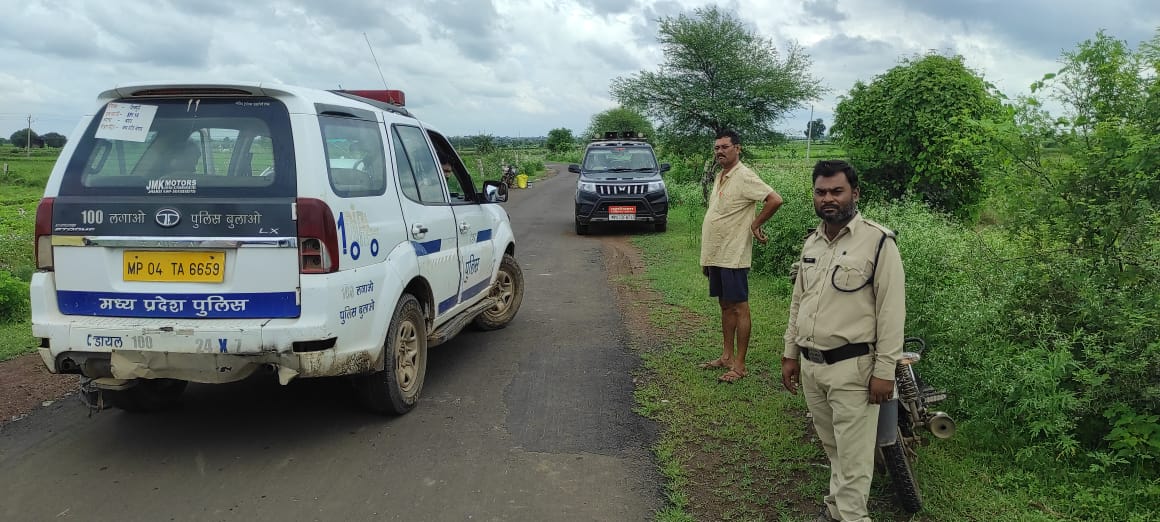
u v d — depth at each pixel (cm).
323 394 504
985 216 962
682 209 1839
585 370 561
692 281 893
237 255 370
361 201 409
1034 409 391
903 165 1020
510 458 403
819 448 409
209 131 385
